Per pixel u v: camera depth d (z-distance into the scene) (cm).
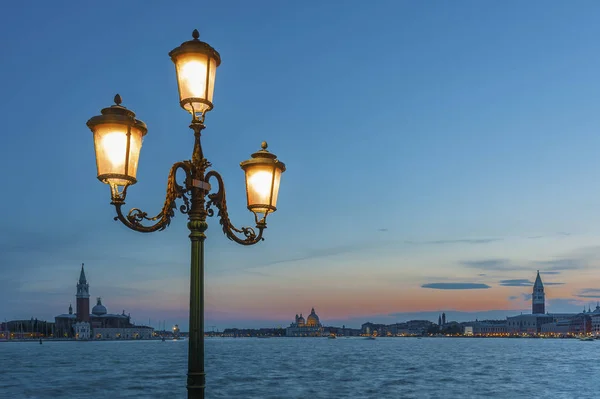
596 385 9012
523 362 15300
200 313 1119
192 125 1113
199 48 1064
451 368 13025
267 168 1265
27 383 9788
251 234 1280
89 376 11094
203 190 1138
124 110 1046
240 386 8988
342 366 13800
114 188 1039
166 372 11981
